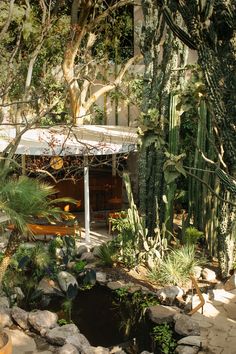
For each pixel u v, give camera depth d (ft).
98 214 45.14
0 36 30.60
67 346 21.99
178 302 28.37
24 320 24.63
